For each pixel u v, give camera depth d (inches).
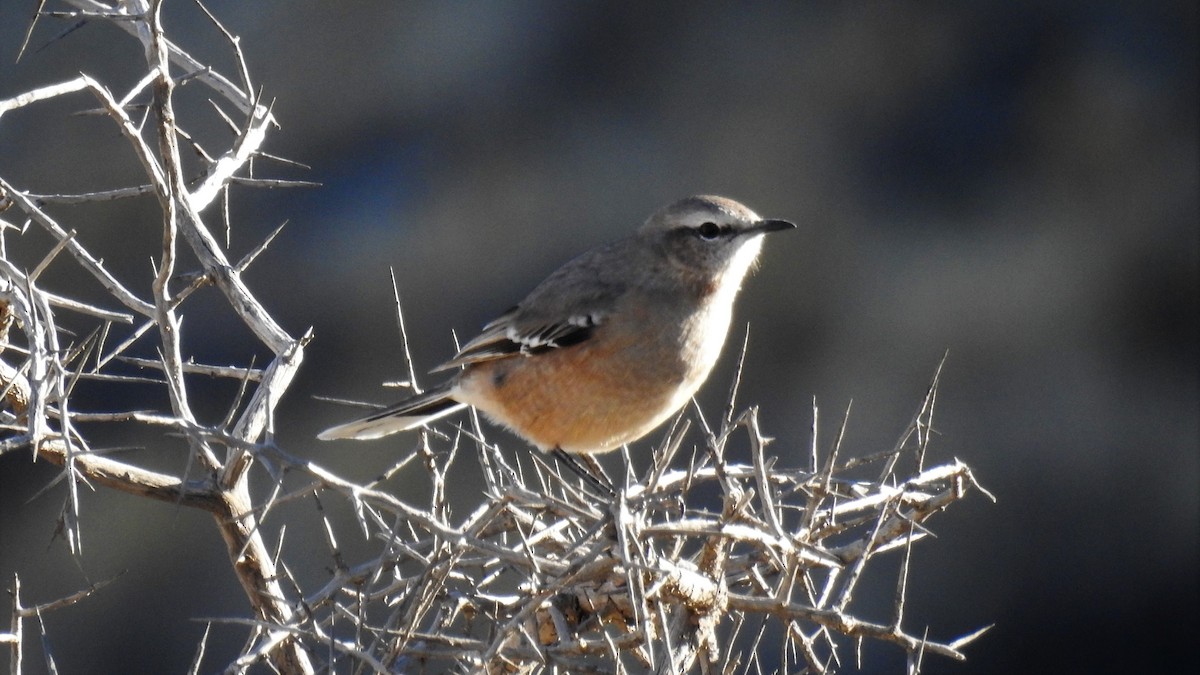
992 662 606.5
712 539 217.0
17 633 206.1
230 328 663.1
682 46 762.8
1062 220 714.8
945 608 611.5
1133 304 689.6
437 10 759.1
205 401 648.4
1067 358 677.9
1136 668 609.9
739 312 686.5
